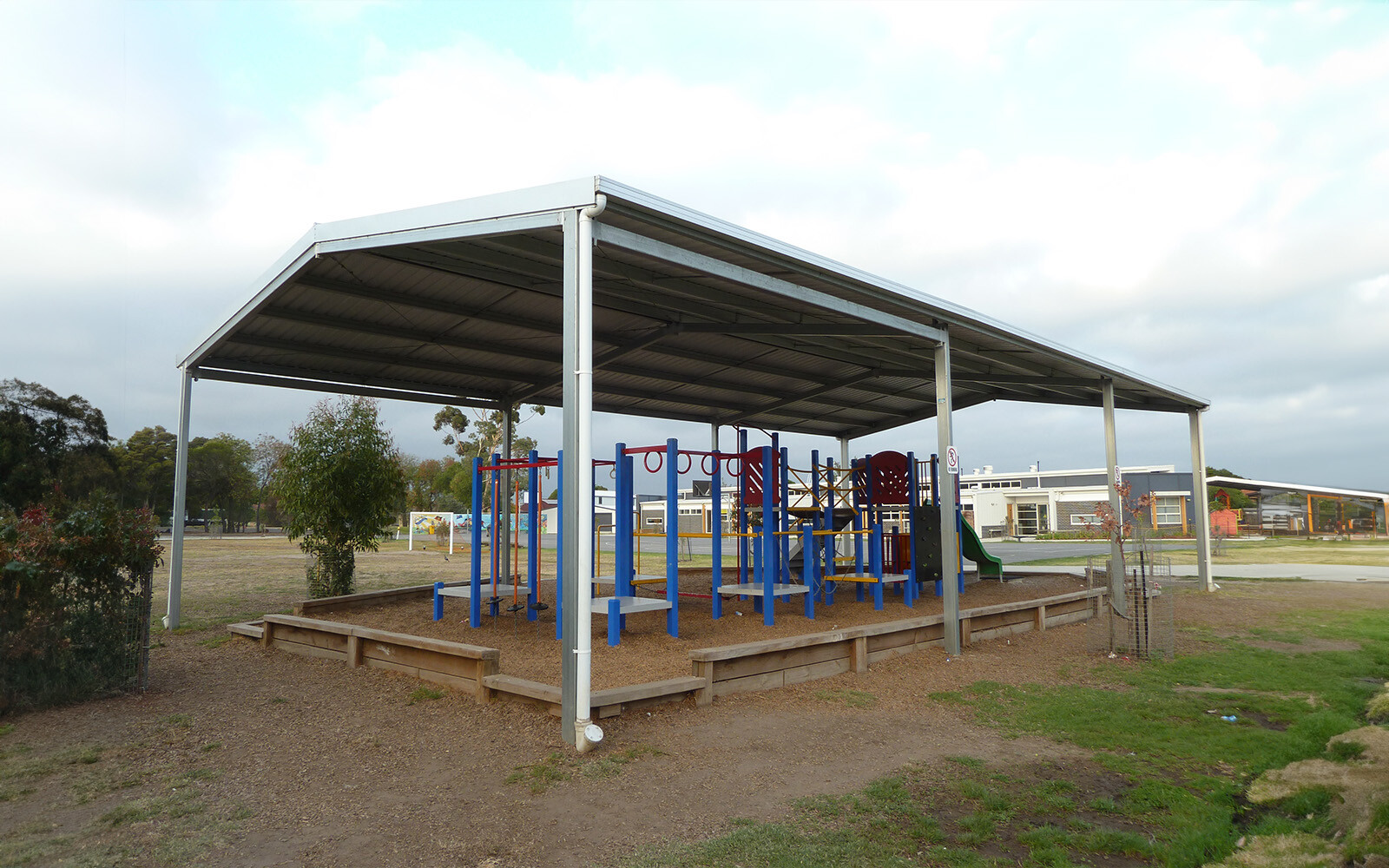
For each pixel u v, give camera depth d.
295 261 7.84
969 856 3.62
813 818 4.07
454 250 7.41
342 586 12.29
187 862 3.61
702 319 10.39
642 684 6.17
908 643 8.73
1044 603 10.95
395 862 3.59
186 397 10.62
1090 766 4.97
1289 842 3.79
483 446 43.19
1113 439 13.16
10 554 6.25
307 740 5.53
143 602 7.11
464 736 5.51
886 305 8.73
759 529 11.91
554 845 3.76
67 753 5.23
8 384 37.81
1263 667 8.08
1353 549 32.62
